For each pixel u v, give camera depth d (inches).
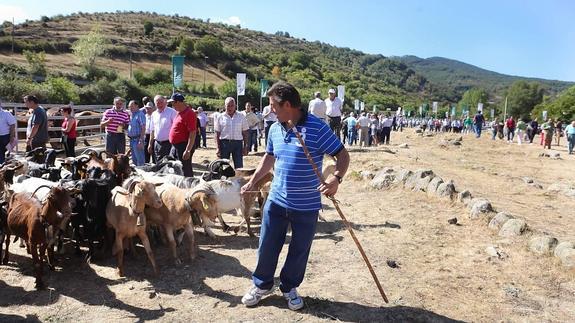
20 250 293.6
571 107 3304.6
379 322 202.2
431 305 219.6
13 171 293.1
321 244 302.2
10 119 435.2
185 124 361.1
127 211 244.5
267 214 200.7
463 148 1083.3
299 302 210.1
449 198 407.2
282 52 5989.2
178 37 4446.4
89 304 220.2
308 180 192.5
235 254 287.6
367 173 510.9
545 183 642.8
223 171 348.8
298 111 190.1
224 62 4207.7
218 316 207.2
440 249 297.6
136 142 486.3
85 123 839.7
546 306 223.8
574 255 270.2
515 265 273.3
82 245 294.4
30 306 217.8
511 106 4670.3
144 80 2783.0
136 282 244.5
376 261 273.1
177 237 295.6
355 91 4817.9
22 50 3161.9
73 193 248.8
